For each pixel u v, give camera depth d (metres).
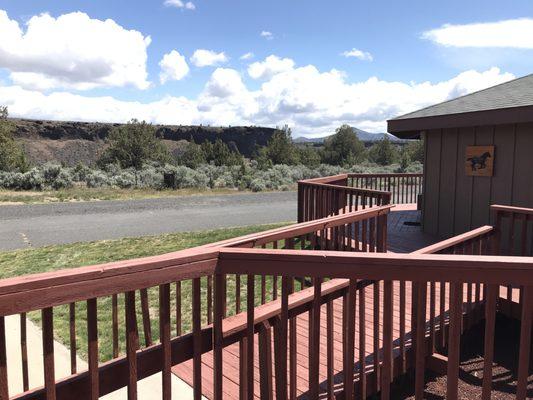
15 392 3.06
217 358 1.94
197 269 1.79
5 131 25.45
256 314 2.21
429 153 8.09
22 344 2.44
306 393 2.72
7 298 1.34
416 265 1.72
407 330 3.57
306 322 3.78
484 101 7.04
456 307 1.87
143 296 2.52
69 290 1.45
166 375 1.79
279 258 1.81
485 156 6.84
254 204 14.84
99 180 19.75
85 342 3.95
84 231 9.52
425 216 8.24
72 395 1.66
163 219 11.30
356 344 3.31
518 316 4.05
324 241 5.79
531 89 6.95
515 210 4.29
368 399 3.11
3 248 7.87
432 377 3.46
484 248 4.07
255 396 2.71
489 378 1.86
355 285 1.89
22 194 16.64
